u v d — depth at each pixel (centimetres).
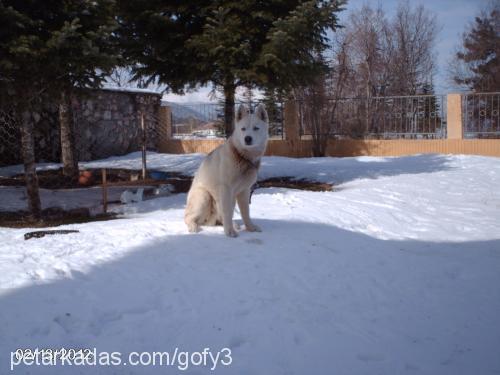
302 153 1652
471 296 400
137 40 991
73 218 722
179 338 298
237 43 955
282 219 633
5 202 841
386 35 3219
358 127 1625
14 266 401
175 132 1948
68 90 727
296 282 397
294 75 977
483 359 293
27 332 295
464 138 1473
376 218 702
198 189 536
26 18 610
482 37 3198
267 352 286
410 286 419
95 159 1562
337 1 908
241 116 509
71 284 369
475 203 827
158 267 412
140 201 850
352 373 268
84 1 666
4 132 1320
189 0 999
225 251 457
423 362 286
